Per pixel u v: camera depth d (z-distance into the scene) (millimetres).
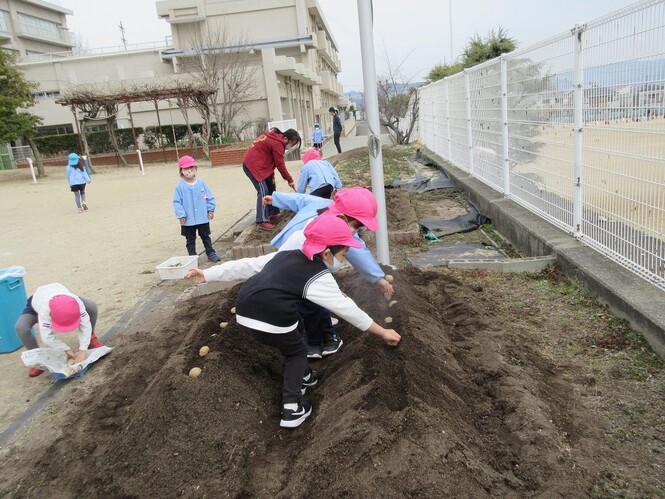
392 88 26969
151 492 2715
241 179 17844
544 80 6383
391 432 2629
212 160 23312
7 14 46969
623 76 4473
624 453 2791
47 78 36219
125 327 5488
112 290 6770
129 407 3773
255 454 2904
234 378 3422
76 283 7207
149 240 9500
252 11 37156
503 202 7949
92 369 4602
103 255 8672
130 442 3035
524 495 2463
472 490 2373
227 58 31250
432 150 17812
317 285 3094
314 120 46531
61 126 36250
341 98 78688
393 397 2939
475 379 3488
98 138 31734
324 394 3334
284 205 4816
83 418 3732
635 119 4324
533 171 7043
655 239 4219
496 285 5359
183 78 30328
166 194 15977
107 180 21594
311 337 3939
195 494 2643
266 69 30859
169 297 6266
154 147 31141
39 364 4414
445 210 9211
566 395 3332
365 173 14141
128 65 36188
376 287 4488
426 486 2359
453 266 5926
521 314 4652
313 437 2932
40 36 50500
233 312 4488
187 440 2936
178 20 36625
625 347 3865
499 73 8484
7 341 5160
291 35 37469
